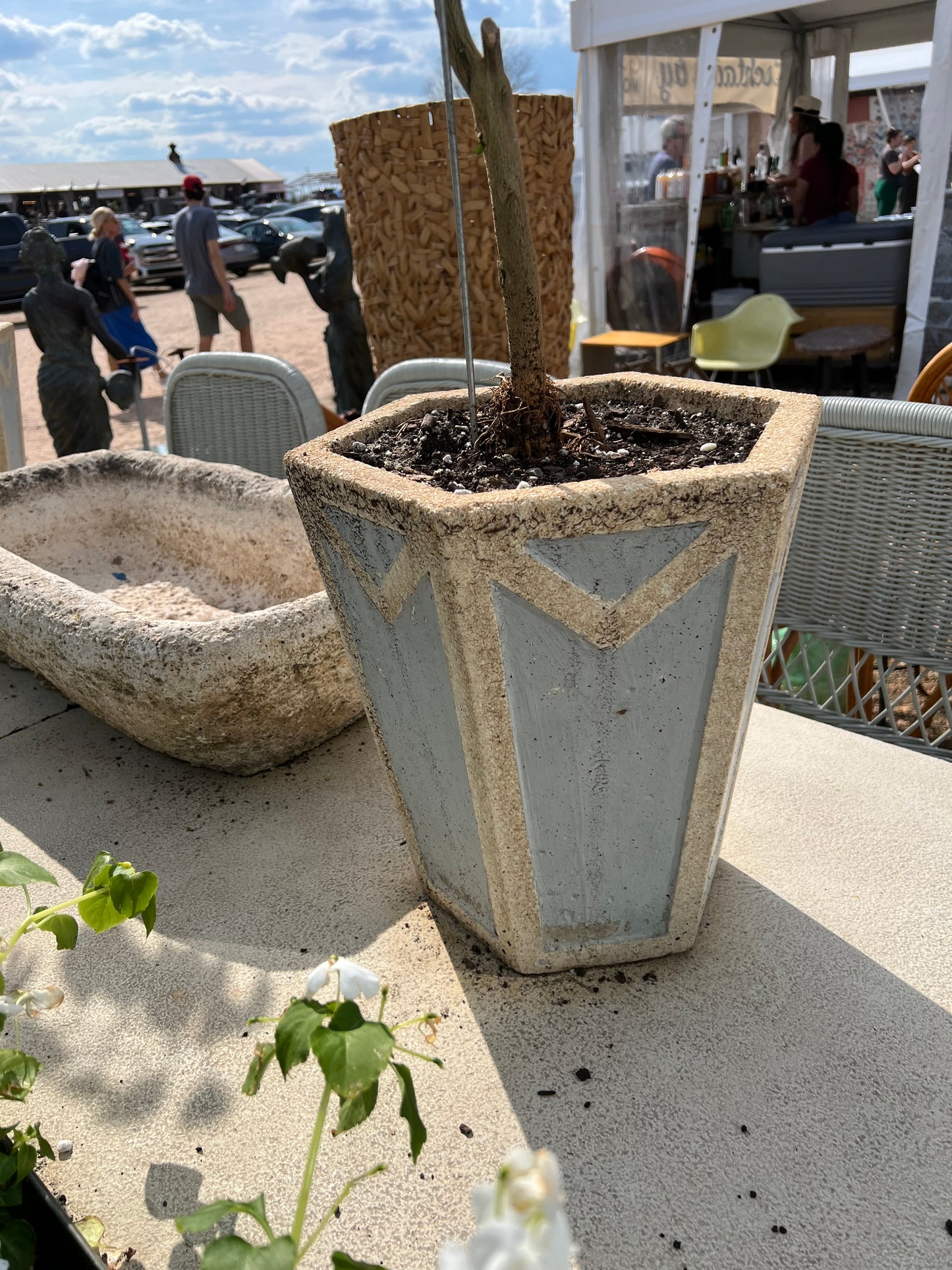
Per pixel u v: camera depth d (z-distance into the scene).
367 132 3.45
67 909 1.73
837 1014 1.39
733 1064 1.32
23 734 2.39
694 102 5.89
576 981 1.49
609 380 1.63
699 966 1.49
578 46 6.11
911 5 6.88
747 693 1.30
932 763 1.94
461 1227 1.13
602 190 6.47
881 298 5.51
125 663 1.81
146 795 2.09
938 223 4.94
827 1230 1.11
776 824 1.79
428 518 1.07
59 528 3.08
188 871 1.82
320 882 1.76
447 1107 1.29
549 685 1.20
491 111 1.10
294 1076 1.36
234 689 1.80
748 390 1.47
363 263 3.82
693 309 7.06
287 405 3.04
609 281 6.73
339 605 1.42
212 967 1.57
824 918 1.57
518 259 1.19
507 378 1.56
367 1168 1.21
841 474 1.95
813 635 2.19
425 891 1.68
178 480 2.94
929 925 1.54
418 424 1.54
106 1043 1.43
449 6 1.06
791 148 6.70
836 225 5.76
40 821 2.02
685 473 1.10
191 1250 1.13
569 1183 1.18
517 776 1.27
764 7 5.20
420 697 1.32
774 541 1.12
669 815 1.35
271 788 2.07
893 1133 1.21
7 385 4.04
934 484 1.83
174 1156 1.25
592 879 1.40
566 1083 1.31
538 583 1.12
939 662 1.93
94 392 4.81
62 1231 1.07
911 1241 1.09
